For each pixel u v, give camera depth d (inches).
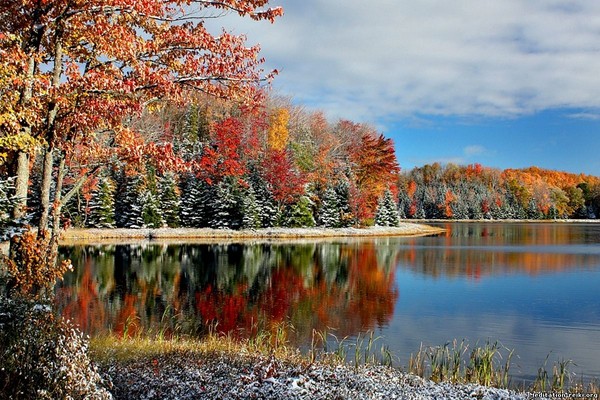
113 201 2223.2
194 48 441.4
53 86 371.9
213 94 460.1
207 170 2322.8
